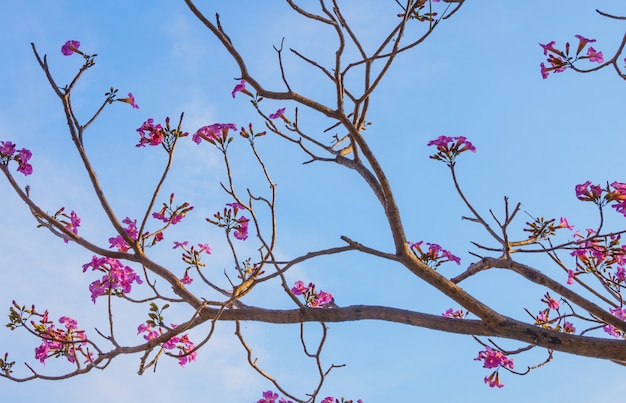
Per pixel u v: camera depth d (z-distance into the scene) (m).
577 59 4.65
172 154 4.66
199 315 4.78
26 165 4.80
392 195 4.54
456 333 4.32
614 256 5.45
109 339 4.80
